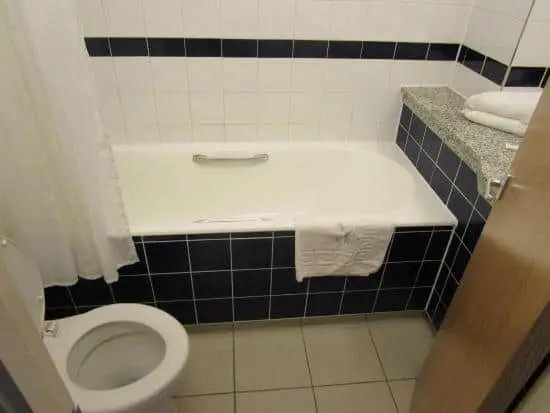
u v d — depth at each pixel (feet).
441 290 5.19
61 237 4.07
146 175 6.30
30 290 3.61
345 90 6.18
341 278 5.14
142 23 5.30
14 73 3.15
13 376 1.31
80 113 3.51
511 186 2.79
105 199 4.01
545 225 2.34
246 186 6.68
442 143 5.15
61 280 4.43
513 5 4.75
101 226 4.09
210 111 6.15
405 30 5.71
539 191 2.43
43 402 1.51
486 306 2.98
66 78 3.32
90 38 5.35
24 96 3.27
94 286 4.83
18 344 1.34
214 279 4.94
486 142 4.57
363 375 4.94
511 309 2.61
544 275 2.28
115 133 6.20
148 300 5.07
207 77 5.84
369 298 5.41
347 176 6.62
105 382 4.12
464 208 4.66
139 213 6.48
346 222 4.64
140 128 6.19
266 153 6.44
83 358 3.88
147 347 4.16
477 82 5.57
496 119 4.86
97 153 3.75
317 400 4.65
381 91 6.25
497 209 2.96
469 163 4.45
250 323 5.52
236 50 5.65
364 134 6.69
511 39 4.83
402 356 5.19
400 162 6.21
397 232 4.77
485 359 2.89
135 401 3.23
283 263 4.89
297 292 5.21
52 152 3.66
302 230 4.59
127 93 5.85
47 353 1.58
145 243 4.51
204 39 5.51
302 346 5.27
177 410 4.49
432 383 3.93
